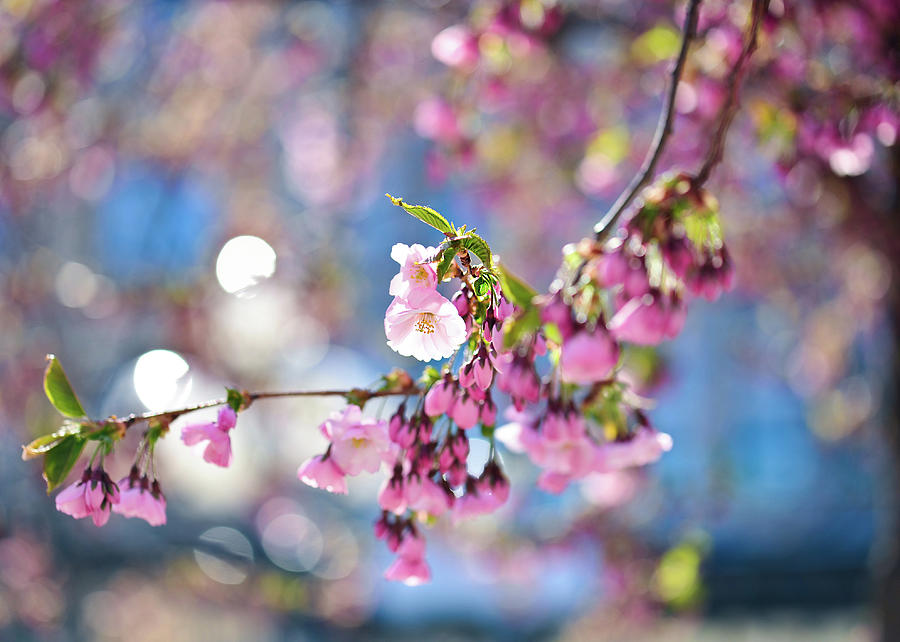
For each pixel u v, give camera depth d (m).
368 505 11.48
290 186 11.84
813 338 9.88
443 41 4.54
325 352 11.20
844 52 4.71
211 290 9.62
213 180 11.42
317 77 10.45
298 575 9.91
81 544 10.02
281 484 11.24
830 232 6.95
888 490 5.61
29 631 9.22
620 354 2.48
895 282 5.39
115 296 9.77
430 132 5.11
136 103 9.67
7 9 6.07
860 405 9.09
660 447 2.78
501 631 10.06
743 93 4.35
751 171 6.80
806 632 11.87
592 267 2.48
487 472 2.72
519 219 10.05
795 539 14.14
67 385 2.50
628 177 7.39
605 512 7.52
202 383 9.63
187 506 11.21
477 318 2.17
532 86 7.33
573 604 9.19
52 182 9.34
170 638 9.38
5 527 9.45
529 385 2.45
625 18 5.50
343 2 7.23
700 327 13.38
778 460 15.97
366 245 13.30
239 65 10.16
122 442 8.07
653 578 7.19
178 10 9.24
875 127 4.09
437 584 10.27
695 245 2.61
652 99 7.39
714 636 11.70
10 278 9.58
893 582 5.52
